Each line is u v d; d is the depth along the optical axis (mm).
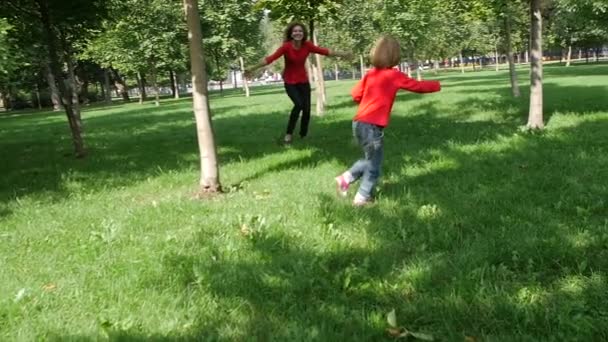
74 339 3184
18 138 17984
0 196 7648
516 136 9422
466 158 7852
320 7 15422
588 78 30453
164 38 40281
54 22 11438
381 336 3092
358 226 5031
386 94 5719
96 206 6641
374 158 5742
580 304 3293
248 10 40594
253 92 50531
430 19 34469
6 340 3250
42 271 4316
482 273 3789
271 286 3828
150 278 4027
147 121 21516
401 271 3979
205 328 3270
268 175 7797
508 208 5301
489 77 42375
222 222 5336
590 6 17266
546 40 56438
